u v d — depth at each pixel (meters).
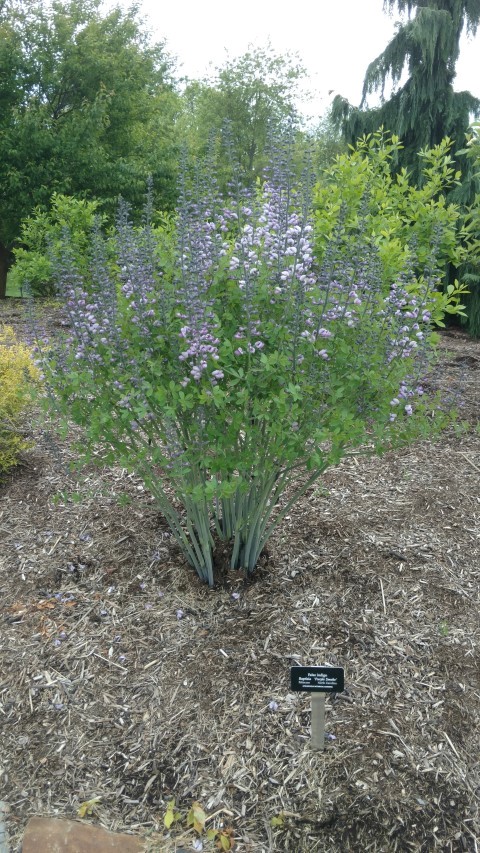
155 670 2.85
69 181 14.11
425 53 9.94
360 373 2.78
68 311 2.77
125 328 2.80
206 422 2.77
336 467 4.45
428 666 2.86
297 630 3.01
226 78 26.53
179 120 27.70
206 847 2.23
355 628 3.03
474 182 9.61
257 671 2.82
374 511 3.93
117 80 15.87
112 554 3.52
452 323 10.54
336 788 2.39
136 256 2.68
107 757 2.53
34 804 2.38
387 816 2.30
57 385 2.89
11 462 4.25
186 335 2.51
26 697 2.77
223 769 2.47
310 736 2.56
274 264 2.61
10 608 3.22
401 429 3.04
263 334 2.74
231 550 3.38
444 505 4.04
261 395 2.83
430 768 2.46
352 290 2.77
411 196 4.25
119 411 2.83
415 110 10.29
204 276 2.61
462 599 3.25
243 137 26.47
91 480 4.22
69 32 15.28
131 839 2.26
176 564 3.41
